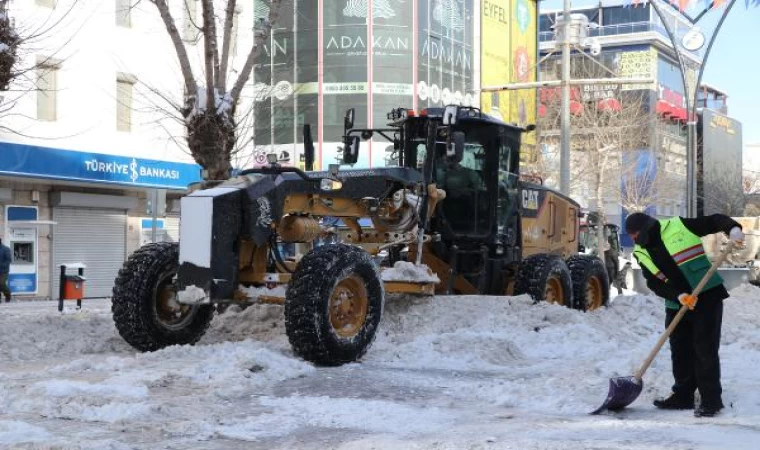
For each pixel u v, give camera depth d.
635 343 10.92
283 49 40.56
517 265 12.77
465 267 12.23
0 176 22.56
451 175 12.25
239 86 14.33
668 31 21.25
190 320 9.80
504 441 5.25
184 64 14.10
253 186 8.89
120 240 26.25
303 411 6.34
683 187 66.12
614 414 6.33
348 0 40.41
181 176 26.91
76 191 24.92
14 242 23.61
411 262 11.11
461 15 44.47
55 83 23.56
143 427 5.81
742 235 6.18
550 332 10.54
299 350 8.48
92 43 24.47
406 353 9.21
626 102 49.91
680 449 5.04
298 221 9.39
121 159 24.98
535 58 51.81
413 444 5.25
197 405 6.53
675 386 6.61
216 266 8.63
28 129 22.77
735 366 8.60
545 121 45.88
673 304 6.55
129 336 9.44
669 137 63.91
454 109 10.73
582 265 13.59
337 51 40.25
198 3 26.77
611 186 50.19
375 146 40.19
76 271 17.48
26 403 6.43
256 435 5.62
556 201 14.33
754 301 15.93
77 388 6.84
